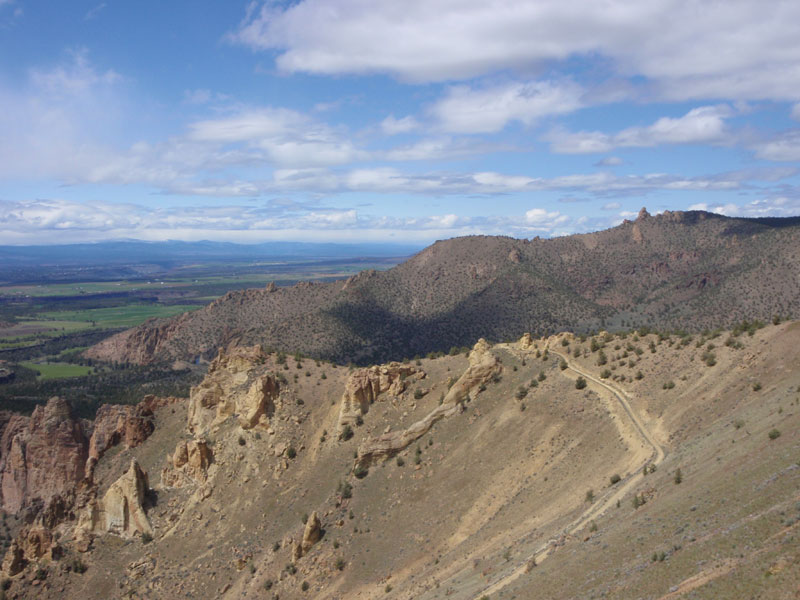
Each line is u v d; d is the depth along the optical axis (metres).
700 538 53.12
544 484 93.88
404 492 107.81
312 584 95.81
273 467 123.88
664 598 46.66
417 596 77.88
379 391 130.50
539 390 116.44
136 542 118.19
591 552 62.09
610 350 125.12
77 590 108.88
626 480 81.75
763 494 54.66
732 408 88.06
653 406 99.69
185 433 143.38
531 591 59.50
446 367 137.25
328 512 109.12
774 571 43.03
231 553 109.69
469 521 95.06
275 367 145.25
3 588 108.06
